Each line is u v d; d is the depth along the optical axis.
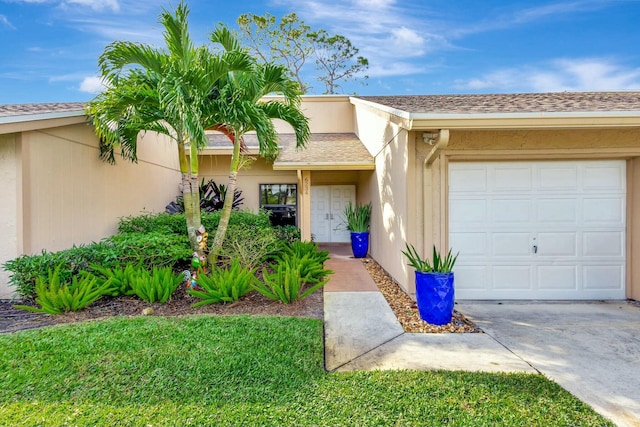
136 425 3.21
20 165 6.87
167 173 13.41
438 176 7.20
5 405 3.43
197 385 3.79
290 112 8.14
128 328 5.04
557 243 7.46
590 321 6.19
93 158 8.95
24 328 5.39
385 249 9.79
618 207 7.41
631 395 3.86
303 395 3.71
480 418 3.37
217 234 7.86
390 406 3.53
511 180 7.42
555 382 4.08
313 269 7.95
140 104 7.07
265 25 25.55
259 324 5.35
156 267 7.11
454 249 7.45
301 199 11.48
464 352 4.91
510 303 7.25
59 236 7.79
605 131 7.11
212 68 6.89
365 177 13.38
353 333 5.59
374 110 10.28
